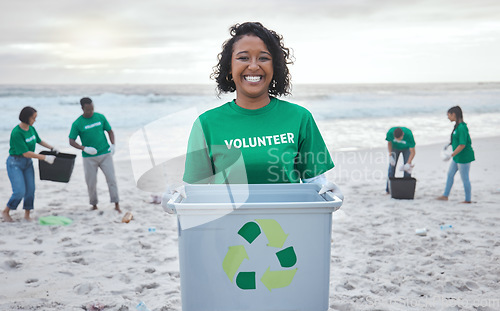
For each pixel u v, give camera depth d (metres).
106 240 5.14
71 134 6.34
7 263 4.30
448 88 53.25
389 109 25.03
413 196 7.16
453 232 5.34
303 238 1.61
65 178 6.17
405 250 4.72
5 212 5.98
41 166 6.10
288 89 2.23
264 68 1.94
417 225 5.68
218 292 1.63
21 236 5.27
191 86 51.66
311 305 1.66
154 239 5.19
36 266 4.26
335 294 3.57
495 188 7.93
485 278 3.92
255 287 1.62
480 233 5.29
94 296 3.57
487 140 14.20
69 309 3.32
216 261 1.61
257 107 2.03
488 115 23.52
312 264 1.63
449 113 6.96
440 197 7.15
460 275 4.00
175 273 4.12
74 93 33.56
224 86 2.21
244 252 1.60
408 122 19.66
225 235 1.59
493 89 50.38
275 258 1.62
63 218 6.00
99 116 6.47
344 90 45.75
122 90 39.56
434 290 3.69
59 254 4.63
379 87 55.38
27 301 3.44
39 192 7.75
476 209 6.49
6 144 12.54
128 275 4.04
